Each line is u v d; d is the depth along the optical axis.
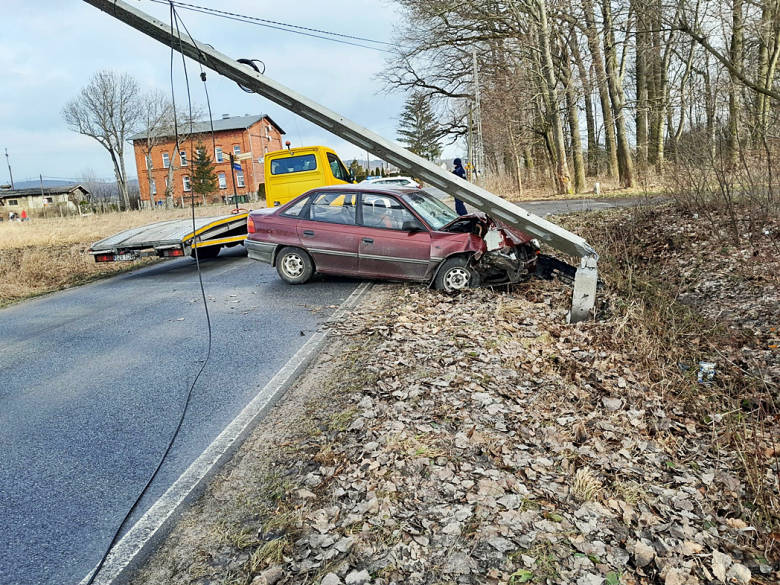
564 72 28.55
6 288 11.57
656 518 3.21
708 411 4.82
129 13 7.25
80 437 4.42
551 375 5.36
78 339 7.24
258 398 4.97
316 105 7.59
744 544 3.10
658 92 28.44
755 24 15.59
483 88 33.12
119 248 11.34
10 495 3.64
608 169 33.97
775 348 6.04
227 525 3.20
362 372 5.35
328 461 3.75
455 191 7.88
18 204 81.25
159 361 6.14
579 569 2.73
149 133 64.69
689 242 10.60
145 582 2.79
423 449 3.80
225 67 7.60
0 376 5.98
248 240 9.79
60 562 2.99
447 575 2.69
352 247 8.99
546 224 7.74
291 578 2.71
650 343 6.14
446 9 27.53
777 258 8.81
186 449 4.13
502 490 3.34
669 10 14.52
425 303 7.81
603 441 4.14
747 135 12.23
